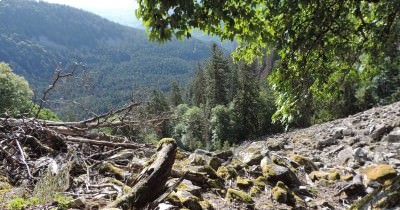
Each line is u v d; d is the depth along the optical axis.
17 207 3.68
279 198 5.54
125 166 5.80
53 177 4.34
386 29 5.51
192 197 4.76
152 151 6.84
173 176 5.64
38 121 6.54
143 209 4.07
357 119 14.94
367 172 7.31
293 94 5.96
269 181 6.24
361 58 7.17
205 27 4.53
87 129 7.09
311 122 44.47
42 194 3.95
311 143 12.59
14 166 5.15
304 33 4.88
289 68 5.84
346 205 6.05
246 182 5.96
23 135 5.84
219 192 5.57
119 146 6.86
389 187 3.56
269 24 4.96
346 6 5.12
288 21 4.79
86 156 6.08
